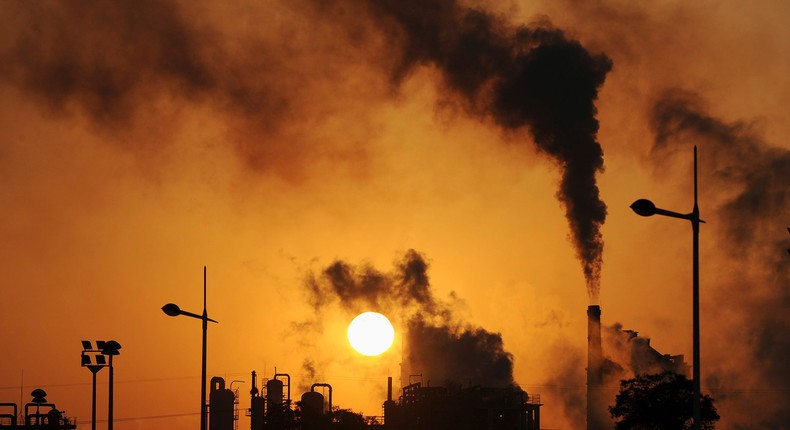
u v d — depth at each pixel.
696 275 192.25
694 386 190.38
